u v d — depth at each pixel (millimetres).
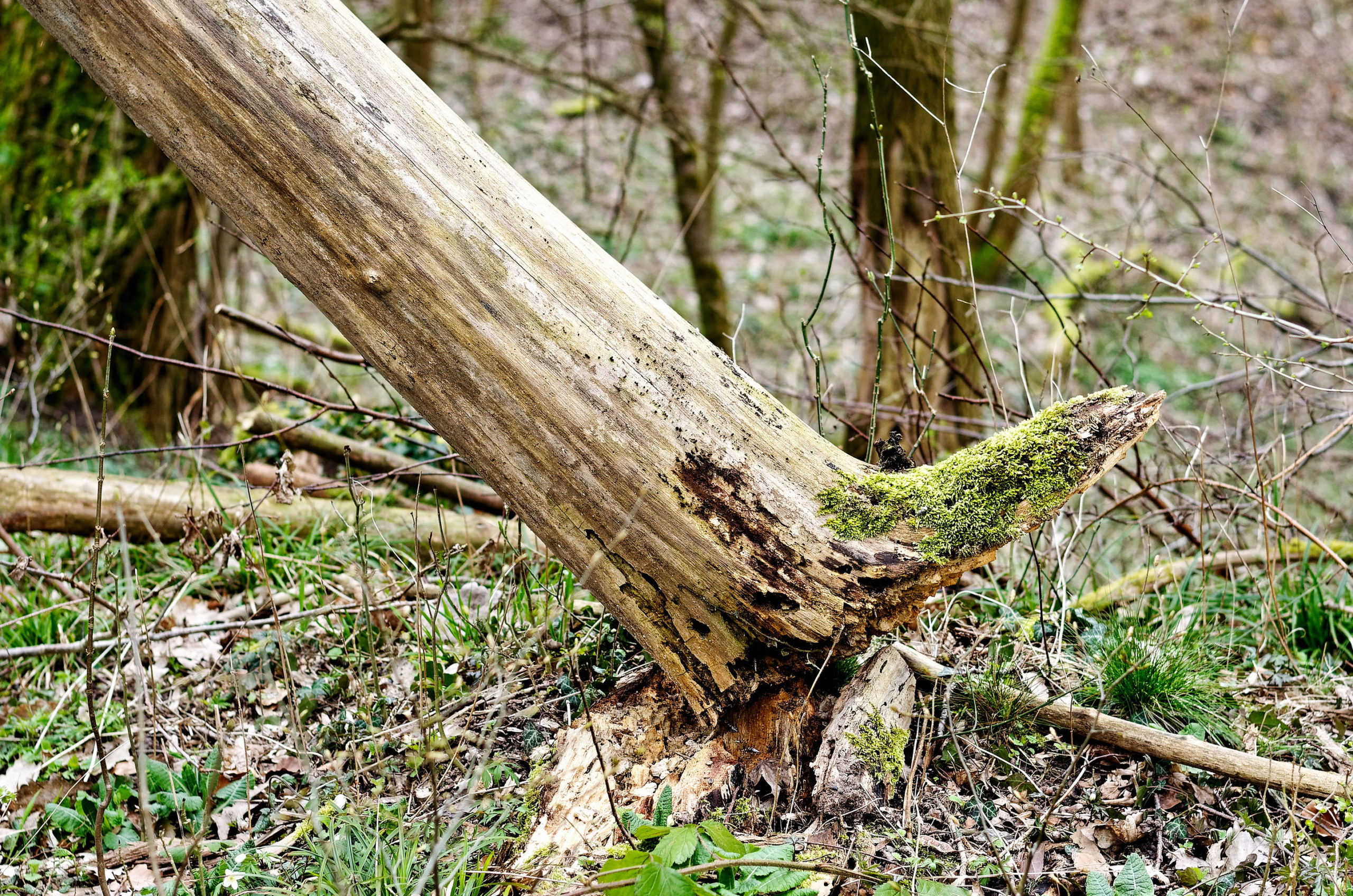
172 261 6211
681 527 2170
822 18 7664
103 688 3193
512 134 11969
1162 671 2717
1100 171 12008
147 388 6199
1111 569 3990
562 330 2160
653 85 6797
